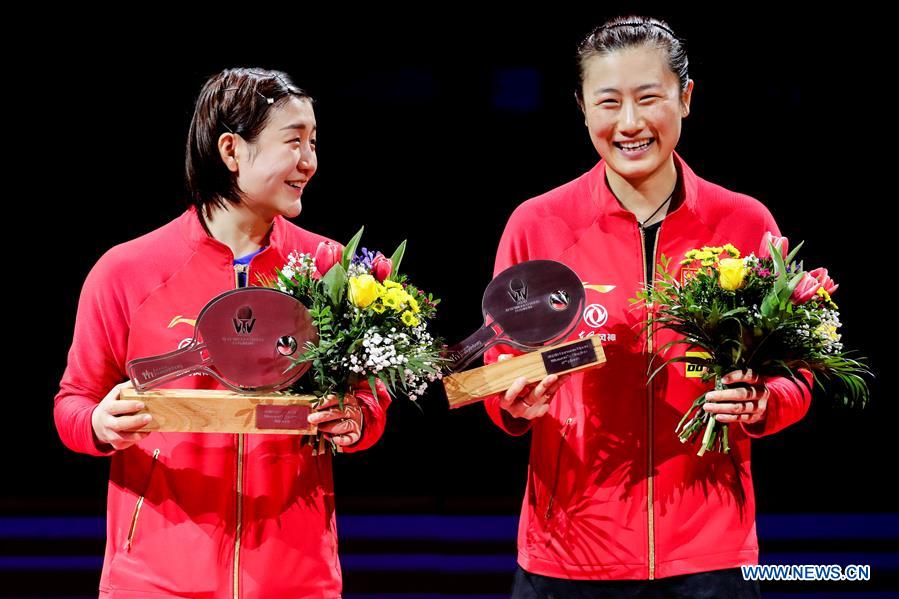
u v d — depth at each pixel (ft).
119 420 13.96
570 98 37.58
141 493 14.94
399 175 39.22
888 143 37.11
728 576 15.84
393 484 45.55
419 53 36.86
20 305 42.65
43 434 44.32
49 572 32.35
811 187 37.83
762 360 14.75
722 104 36.55
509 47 36.81
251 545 14.87
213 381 15.11
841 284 40.06
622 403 16.03
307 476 15.26
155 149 38.99
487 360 16.55
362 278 13.75
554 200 16.93
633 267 16.33
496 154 38.63
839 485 43.98
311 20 35.65
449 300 40.32
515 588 16.79
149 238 15.61
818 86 36.19
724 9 34.73
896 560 35.55
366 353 13.74
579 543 16.01
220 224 15.61
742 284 14.55
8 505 42.55
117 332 15.21
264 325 14.15
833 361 14.66
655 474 15.88
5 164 39.29
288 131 15.01
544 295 15.17
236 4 35.45
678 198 16.62
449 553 35.27
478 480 45.57
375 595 30.17
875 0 34.47
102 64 37.09
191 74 36.94
